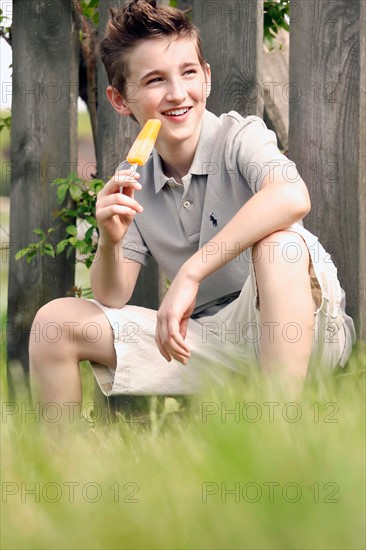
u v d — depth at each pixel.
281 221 3.06
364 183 3.71
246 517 1.79
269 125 5.64
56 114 4.39
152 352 3.31
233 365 3.37
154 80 3.31
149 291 4.18
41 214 4.42
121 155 4.21
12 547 1.81
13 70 4.43
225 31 3.94
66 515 1.92
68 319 3.25
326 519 1.76
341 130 3.71
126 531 1.80
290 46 3.80
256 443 2.14
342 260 3.75
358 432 2.28
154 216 3.60
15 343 4.48
